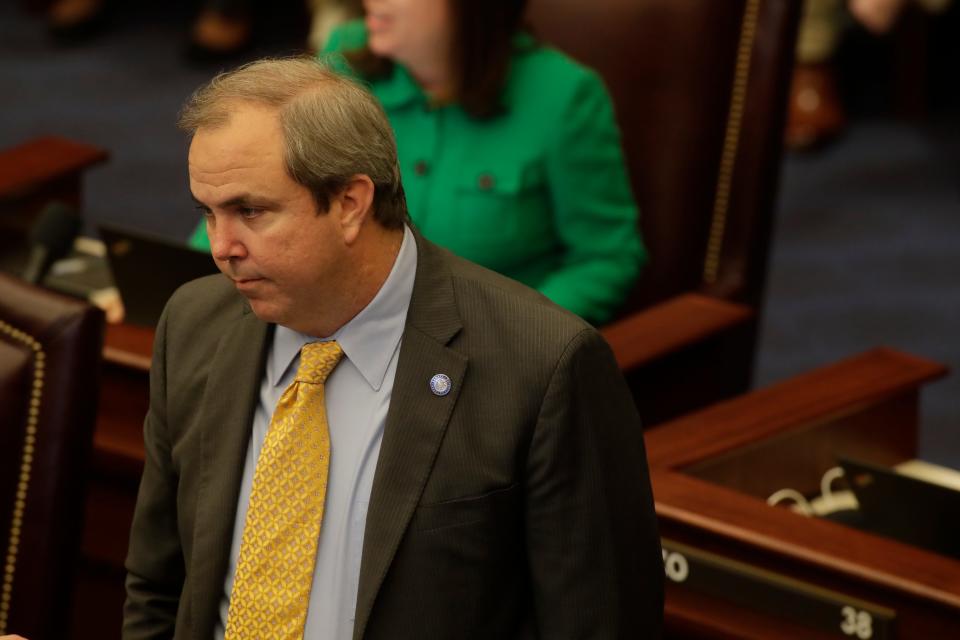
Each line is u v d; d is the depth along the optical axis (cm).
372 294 511
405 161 945
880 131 1967
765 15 1002
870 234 1688
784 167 1856
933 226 1712
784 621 668
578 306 923
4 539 655
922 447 1275
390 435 506
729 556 683
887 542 664
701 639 695
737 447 771
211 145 471
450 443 504
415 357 511
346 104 484
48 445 648
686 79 1008
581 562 505
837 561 648
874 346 1446
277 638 515
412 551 502
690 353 910
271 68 489
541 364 500
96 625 866
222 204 474
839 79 1991
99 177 1756
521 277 955
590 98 929
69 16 2164
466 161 930
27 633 661
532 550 511
